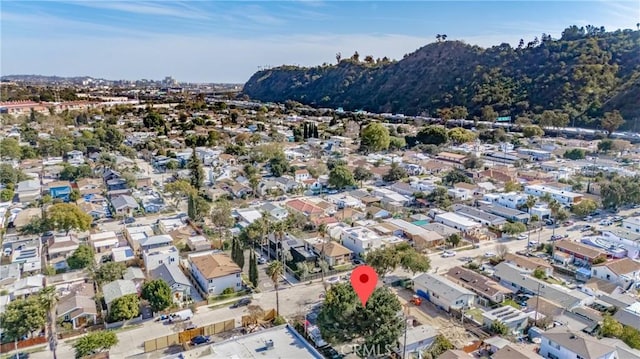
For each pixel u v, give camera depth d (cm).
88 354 4244
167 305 5128
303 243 7094
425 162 13050
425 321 5047
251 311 5234
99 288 5678
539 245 7162
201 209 8306
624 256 6662
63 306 5038
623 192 8788
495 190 10238
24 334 4569
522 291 5647
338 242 7275
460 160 13250
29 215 8038
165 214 8762
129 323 4978
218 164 12750
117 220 8369
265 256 6831
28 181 10094
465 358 4016
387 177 11512
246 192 10131
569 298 5272
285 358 3766
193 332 4684
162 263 6166
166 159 13038
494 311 5025
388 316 4200
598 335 4591
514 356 4025
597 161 12825
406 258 5941
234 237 6425
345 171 10444
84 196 9481
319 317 4412
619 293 5525
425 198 9656
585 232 7806
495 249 7112
